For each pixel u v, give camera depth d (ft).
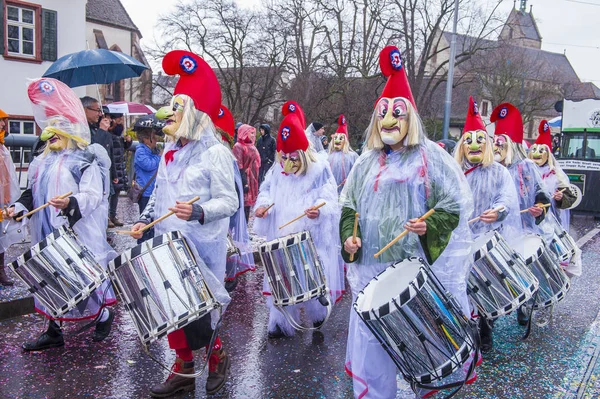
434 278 10.17
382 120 11.00
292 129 16.74
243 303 20.25
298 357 15.20
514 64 123.85
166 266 10.89
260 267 26.12
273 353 15.47
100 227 15.08
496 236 13.99
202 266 11.65
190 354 12.70
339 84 91.04
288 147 16.81
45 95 14.70
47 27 60.85
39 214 14.82
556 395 13.26
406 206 10.89
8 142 33.71
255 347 15.90
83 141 14.97
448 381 10.89
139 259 10.86
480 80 121.29
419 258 10.40
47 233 14.76
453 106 137.69
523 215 19.77
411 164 10.99
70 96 15.08
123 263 10.93
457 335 9.88
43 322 17.20
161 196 12.50
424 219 10.46
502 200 16.17
